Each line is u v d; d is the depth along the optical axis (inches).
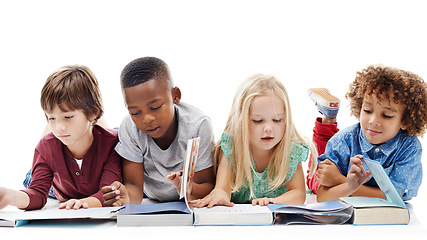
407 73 94.5
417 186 97.0
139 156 98.5
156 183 101.3
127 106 91.4
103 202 92.5
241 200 101.5
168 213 83.7
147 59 91.7
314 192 113.1
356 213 82.7
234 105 96.3
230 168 96.4
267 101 91.1
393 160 97.0
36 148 100.0
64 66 95.4
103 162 98.8
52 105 91.6
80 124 93.6
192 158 84.0
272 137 92.3
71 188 100.9
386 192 89.0
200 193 97.4
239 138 94.8
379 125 93.4
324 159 103.7
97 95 96.0
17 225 82.5
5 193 89.1
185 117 97.5
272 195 100.1
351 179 93.2
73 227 81.7
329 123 114.0
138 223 82.4
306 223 83.8
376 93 92.3
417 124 94.5
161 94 90.4
